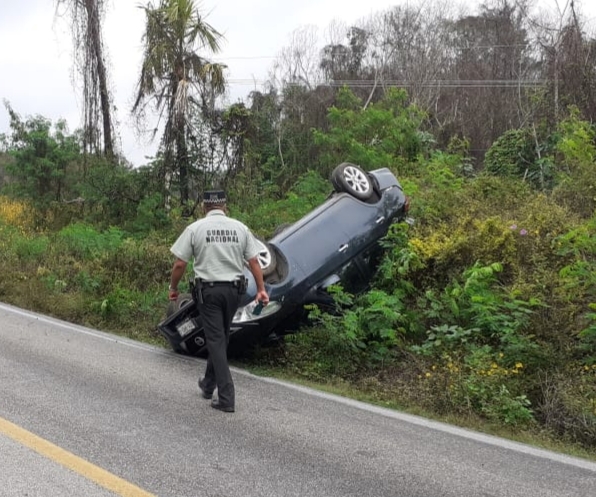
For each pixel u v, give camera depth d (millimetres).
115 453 4621
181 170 16281
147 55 15992
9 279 11812
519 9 43156
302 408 5918
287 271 7703
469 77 41062
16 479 4125
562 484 4461
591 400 5934
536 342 7109
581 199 11039
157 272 11469
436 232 9711
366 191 9086
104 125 19219
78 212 18141
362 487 4258
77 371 6789
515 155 16312
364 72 43031
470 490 4293
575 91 16469
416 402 6328
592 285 7695
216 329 5691
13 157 20734
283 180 20375
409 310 8156
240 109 16766
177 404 5816
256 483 4238
